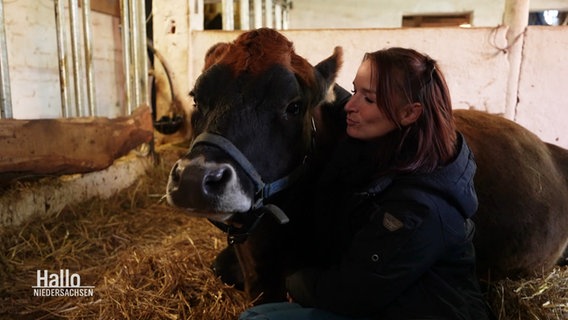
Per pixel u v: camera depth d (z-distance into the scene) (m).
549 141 4.23
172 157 4.75
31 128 3.20
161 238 3.28
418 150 1.49
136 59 4.38
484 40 4.11
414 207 1.42
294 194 2.00
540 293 2.22
